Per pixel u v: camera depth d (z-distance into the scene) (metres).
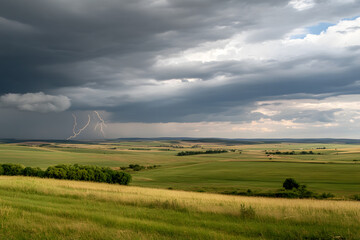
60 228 11.11
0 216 12.89
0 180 32.12
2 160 150.25
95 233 10.62
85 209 16.59
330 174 120.19
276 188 80.94
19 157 167.38
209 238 10.70
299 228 12.36
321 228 12.41
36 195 22.27
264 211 15.81
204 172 133.50
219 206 18.23
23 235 10.23
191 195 34.47
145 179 106.25
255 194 66.12
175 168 152.12
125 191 31.42
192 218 14.70
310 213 15.49
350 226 12.71
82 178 70.56
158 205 18.62
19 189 24.91
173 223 13.54
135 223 12.55
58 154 199.62
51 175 67.44
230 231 12.16
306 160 194.12
